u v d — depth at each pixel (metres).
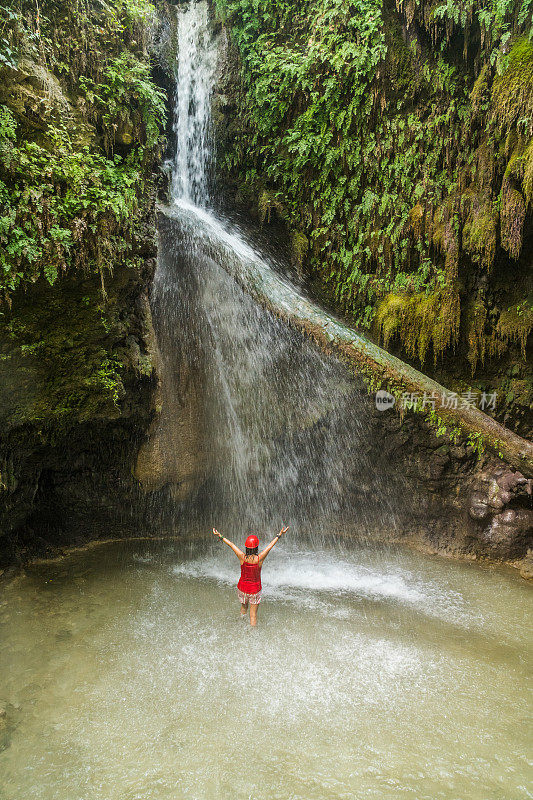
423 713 4.60
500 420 8.31
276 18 8.21
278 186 9.02
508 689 4.97
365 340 7.38
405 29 7.19
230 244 8.34
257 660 5.34
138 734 4.29
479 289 7.88
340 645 5.67
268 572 7.83
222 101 9.05
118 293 6.77
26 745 4.15
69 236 5.81
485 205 7.27
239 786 3.77
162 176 8.08
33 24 5.76
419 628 6.11
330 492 9.66
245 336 8.96
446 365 8.37
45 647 5.52
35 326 6.26
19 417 6.63
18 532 7.69
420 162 7.67
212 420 8.86
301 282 9.19
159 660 5.32
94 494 8.41
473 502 8.20
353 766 3.97
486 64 6.82
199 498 9.09
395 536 9.27
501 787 3.79
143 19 6.89
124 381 7.48
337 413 9.09
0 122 5.21
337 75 7.71
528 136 6.62
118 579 7.29
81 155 5.88
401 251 8.05
